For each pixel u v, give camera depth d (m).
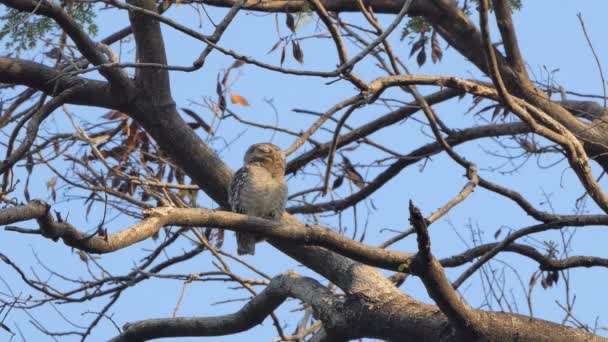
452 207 10.54
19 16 12.05
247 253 12.05
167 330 11.90
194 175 12.44
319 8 10.28
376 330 10.30
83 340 11.84
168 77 12.16
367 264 9.28
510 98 10.70
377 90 10.50
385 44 12.20
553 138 11.08
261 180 12.44
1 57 11.93
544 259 12.48
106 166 13.02
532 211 12.16
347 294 10.65
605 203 11.45
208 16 10.56
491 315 9.53
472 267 11.93
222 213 8.91
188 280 12.23
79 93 12.05
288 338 12.34
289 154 11.79
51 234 7.64
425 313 10.02
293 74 9.55
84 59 12.64
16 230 7.61
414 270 8.77
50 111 11.86
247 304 11.64
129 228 8.22
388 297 10.41
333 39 10.41
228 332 11.79
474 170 11.66
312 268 11.37
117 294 12.40
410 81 10.72
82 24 12.41
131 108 12.17
